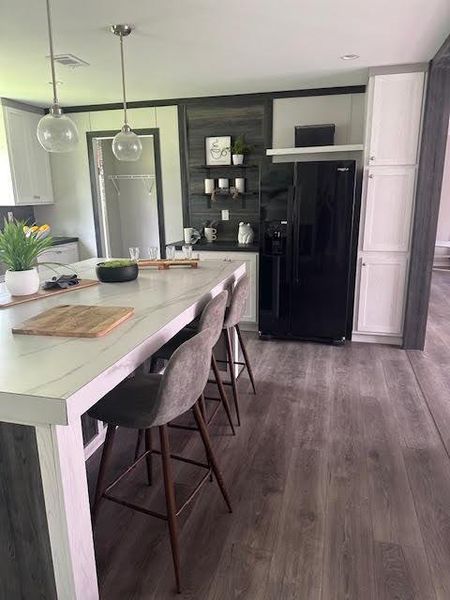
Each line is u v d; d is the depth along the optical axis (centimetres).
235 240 478
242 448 245
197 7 235
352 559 168
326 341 422
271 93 430
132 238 598
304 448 244
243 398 307
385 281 398
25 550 133
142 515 194
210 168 466
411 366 361
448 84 340
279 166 390
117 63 329
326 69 357
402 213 379
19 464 125
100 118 480
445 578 160
